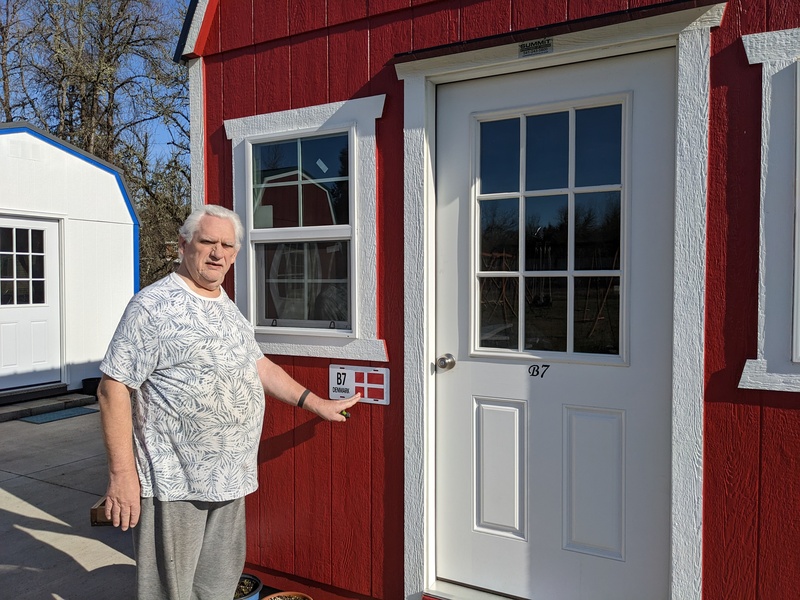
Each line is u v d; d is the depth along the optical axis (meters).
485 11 2.34
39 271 7.18
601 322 2.24
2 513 3.99
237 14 2.92
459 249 2.49
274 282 2.88
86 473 4.79
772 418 1.90
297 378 2.79
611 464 2.22
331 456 2.71
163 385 2.00
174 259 14.80
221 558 2.21
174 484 2.02
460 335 2.50
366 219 2.59
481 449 2.46
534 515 2.36
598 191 2.23
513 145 2.39
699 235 1.98
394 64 2.48
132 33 14.88
